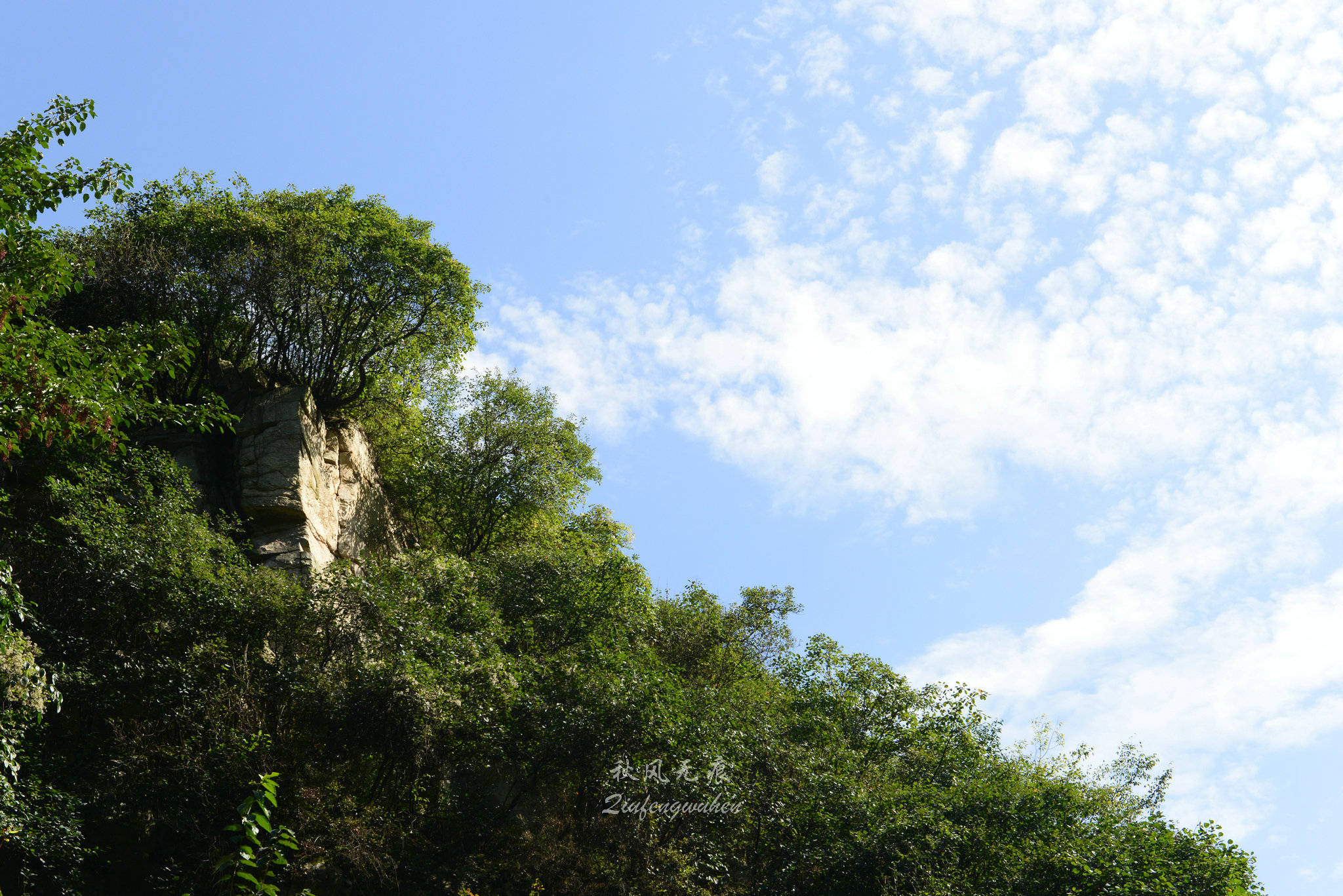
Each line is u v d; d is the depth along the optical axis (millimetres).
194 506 24547
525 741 21672
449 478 36969
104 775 17422
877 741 27016
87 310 28375
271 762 18547
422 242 35250
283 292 31875
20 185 15680
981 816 22797
